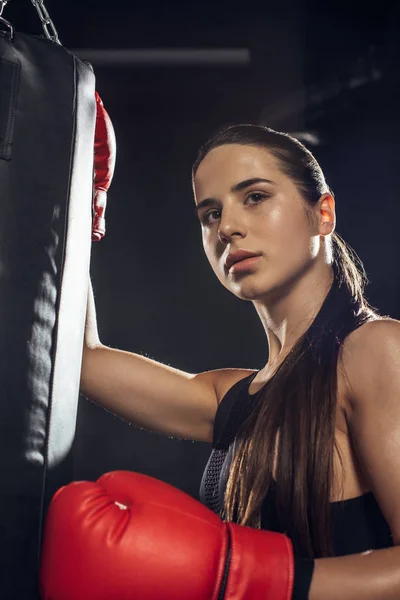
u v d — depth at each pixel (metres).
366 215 4.32
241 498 1.20
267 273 1.30
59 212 1.10
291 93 4.30
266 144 1.35
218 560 0.97
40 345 1.06
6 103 1.06
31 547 1.01
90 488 1.01
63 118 1.13
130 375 1.51
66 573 0.95
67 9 3.96
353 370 1.16
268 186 1.32
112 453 5.03
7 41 1.09
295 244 1.31
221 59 4.07
